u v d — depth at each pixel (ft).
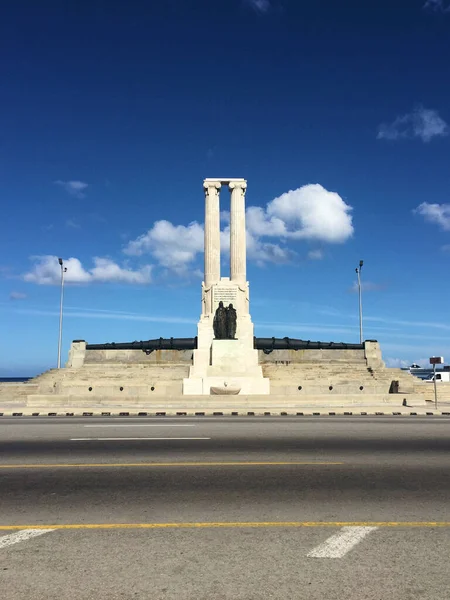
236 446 47.03
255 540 22.21
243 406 103.45
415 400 109.29
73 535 22.90
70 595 17.31
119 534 23.02
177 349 147.95
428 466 37.70
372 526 24.12
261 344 148.15
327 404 107.24
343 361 146.82
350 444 48.34
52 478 33.81
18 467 37.27
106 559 20.21
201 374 131.03
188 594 17.35
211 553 20.79
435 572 19.08
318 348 149.79
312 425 65.21
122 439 51.70
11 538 22.52
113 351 147.23
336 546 21.56
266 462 39.01
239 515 25.76
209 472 35.45
